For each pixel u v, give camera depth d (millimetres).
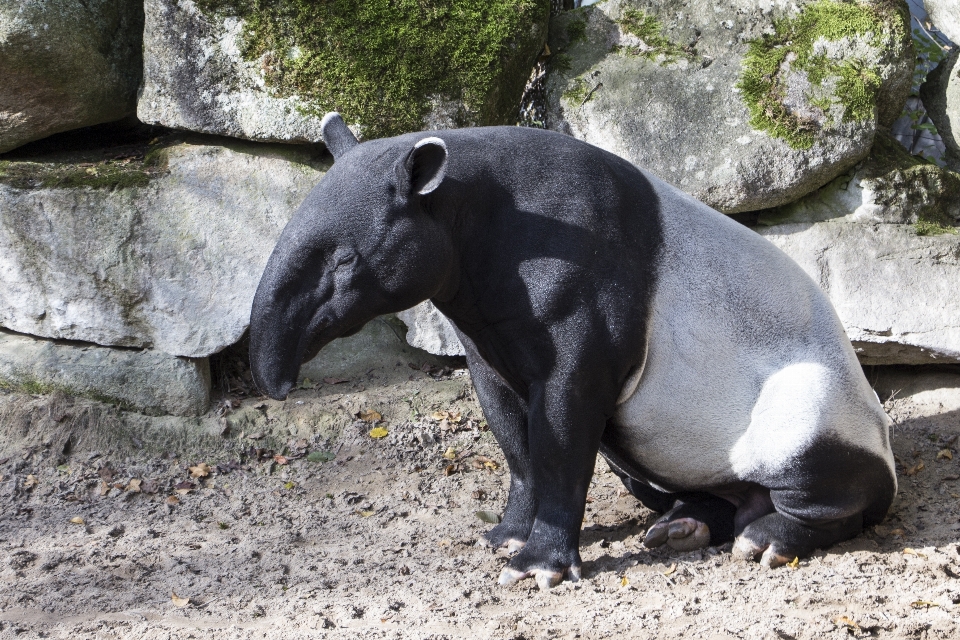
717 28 10305
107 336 10172
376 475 9750
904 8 10469
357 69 9734
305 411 10445
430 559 7723
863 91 9992
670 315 6953
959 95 10758
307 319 6406
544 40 10312
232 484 9648
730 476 7414
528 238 6605
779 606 6449
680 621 6254
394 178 6266
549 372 6719
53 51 9469
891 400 10547
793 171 9945
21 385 10086
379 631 6227
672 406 7109
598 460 10008
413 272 6328
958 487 8898
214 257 10078
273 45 9703
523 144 6789
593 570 7266
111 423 9969
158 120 9891
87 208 9898
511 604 6707
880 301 10023
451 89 9852
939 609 6250
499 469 9820
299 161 10094
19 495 9297
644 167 10141
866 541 7766
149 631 6441
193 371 10234
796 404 7055
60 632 6523
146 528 8664
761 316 7113
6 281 10070
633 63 10328
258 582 7414
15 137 9906
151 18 9719
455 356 11023
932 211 10164
